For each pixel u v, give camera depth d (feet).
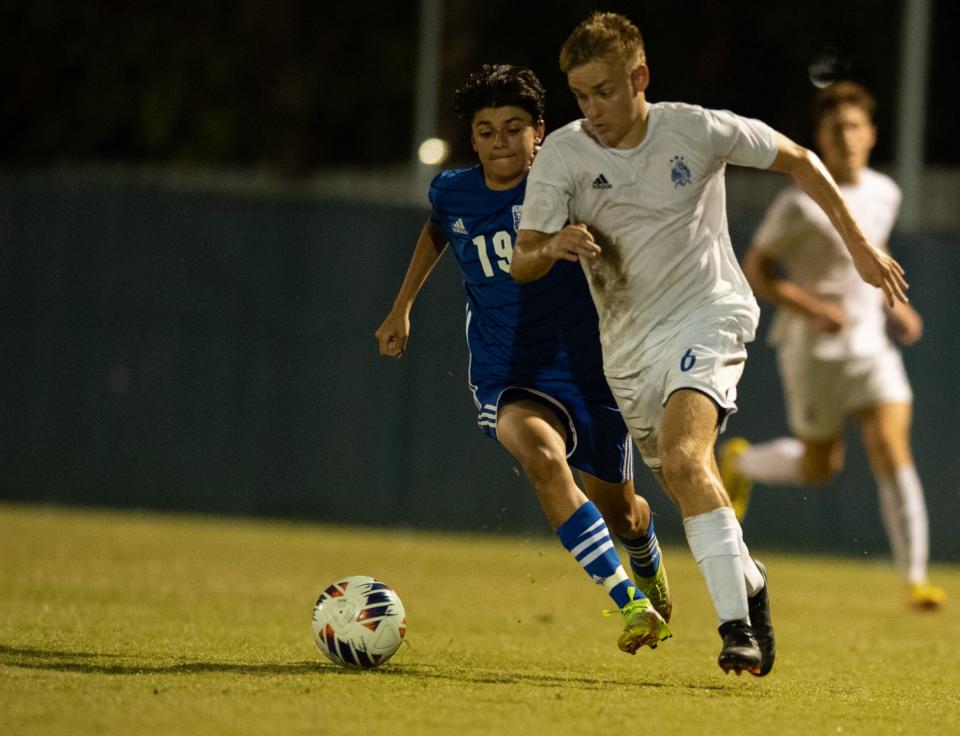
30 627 71.31
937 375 154.81
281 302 167.73
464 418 163.94
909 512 107.24
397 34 264.72
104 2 273.13
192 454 169.48
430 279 164.25
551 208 58.80
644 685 60.39
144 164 277.03
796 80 255.50
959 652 79.97
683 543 164.35
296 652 66.23
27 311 171.94
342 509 166.20
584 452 66.49
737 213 178.19
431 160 190.80
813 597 113.09
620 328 60.75
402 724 47.47
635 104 58.49
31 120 278.87
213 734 44.83
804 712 53.93
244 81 264.11
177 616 79.82
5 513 161.27
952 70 244.63
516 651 71.31
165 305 169.89
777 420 156.76
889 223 110.73
